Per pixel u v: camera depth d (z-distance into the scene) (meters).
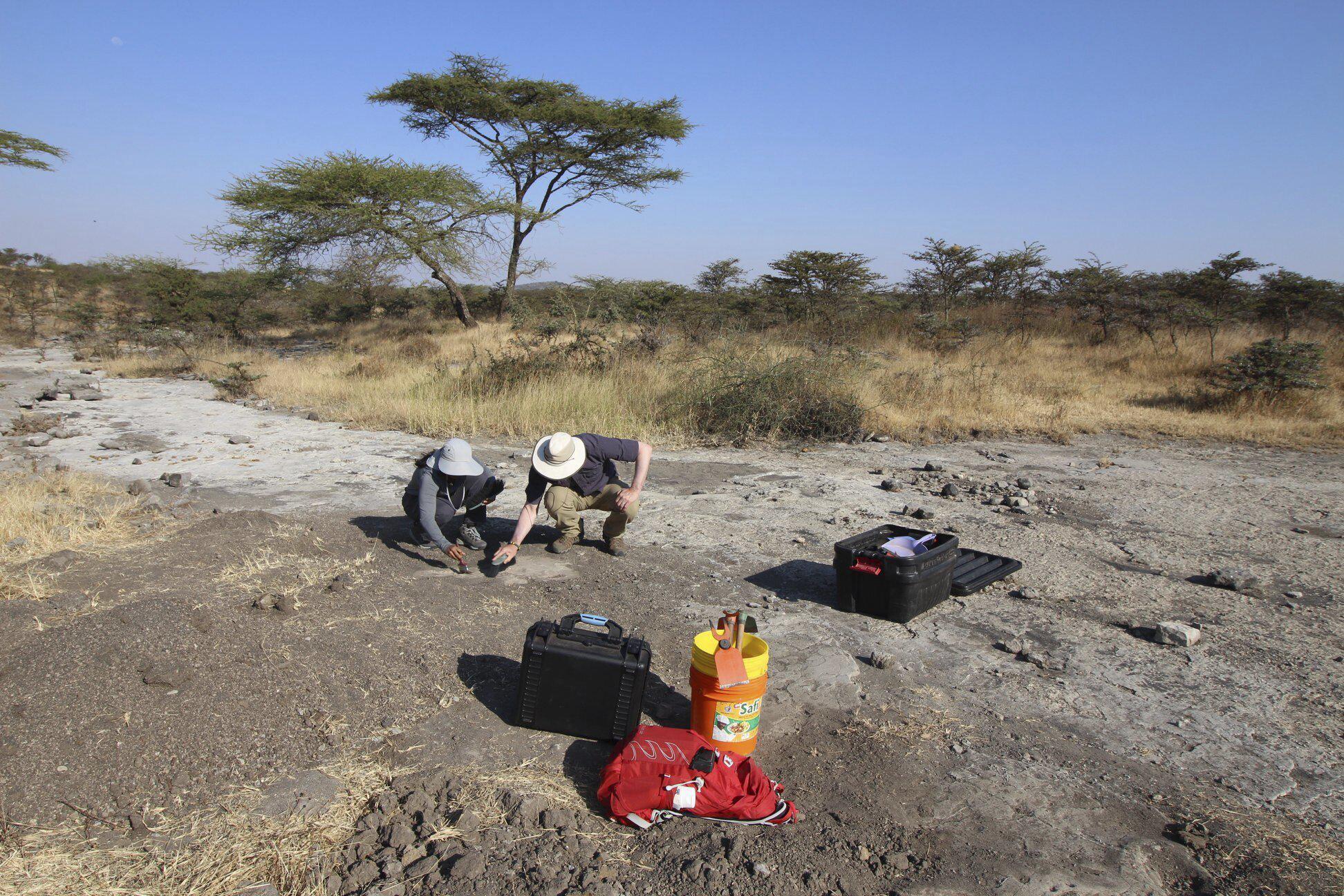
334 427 11.10
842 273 23.72
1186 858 2.78
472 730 3.46
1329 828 2.94
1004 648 4.41
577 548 5.86
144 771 2.97
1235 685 4.04
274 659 3.75
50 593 4.35
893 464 9.41
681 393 11.56
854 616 4.83
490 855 2.70
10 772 2.86
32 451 9.02
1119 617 4.88
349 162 22.64
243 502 6.92
